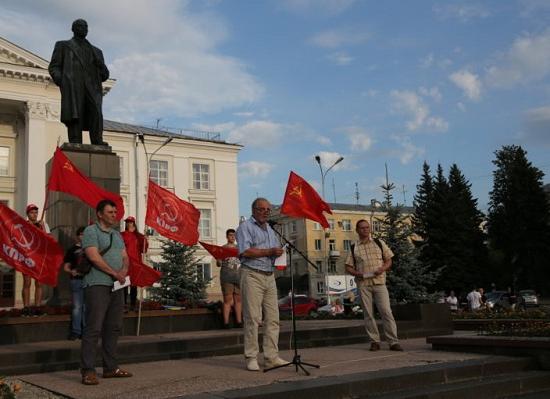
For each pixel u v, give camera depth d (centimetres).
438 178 5234
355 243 922
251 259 682
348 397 566
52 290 1064
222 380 600
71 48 1188
